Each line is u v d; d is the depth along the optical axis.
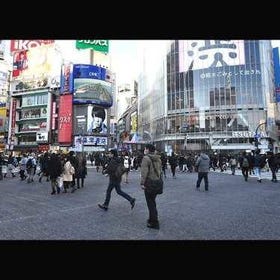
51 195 11.84
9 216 7.56
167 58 70.62
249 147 59.16
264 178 20.80
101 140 66.50
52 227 6.37
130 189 14.16
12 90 78.44
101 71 68.31
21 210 8.45
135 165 31.77
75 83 66.56
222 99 63.16
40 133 71.19
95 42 76.50
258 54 62.44
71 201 10.23
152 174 6.38
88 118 65.75
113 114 89.88
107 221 6.99
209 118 63.56
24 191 13.25
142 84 91.38
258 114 60.66
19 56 79.62
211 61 64.62
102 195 11.85
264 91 61.19
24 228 6.28
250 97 61.50
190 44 67.25
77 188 14.39
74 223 6.77
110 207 9.01
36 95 74.69
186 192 12.75
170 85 69.19
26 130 74.50
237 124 61.47
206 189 13.38
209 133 62.88
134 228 6.29
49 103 72.06
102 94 67.50
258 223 6.71
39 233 5.86
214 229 6.17
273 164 17.95
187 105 66.12
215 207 8.90
